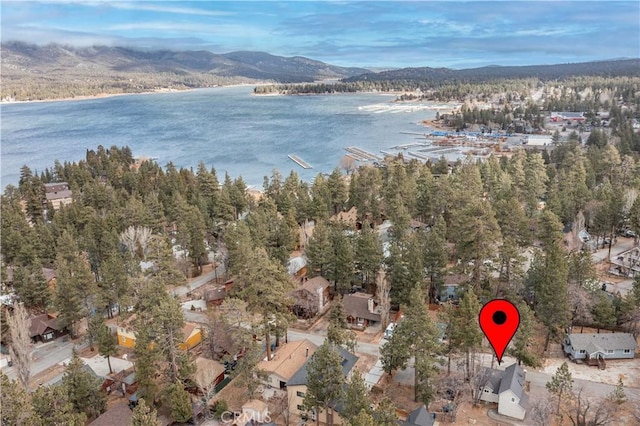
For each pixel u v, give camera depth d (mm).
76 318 71062
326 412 48000
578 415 45406
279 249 84750
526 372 57750
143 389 51906
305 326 71562
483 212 69812
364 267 78438
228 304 60125
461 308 53312
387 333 65688
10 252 93188
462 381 53438
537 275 68500
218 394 55594
